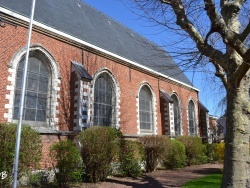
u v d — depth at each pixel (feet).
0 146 24.61
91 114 45.34
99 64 49.34
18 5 39.11
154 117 63.67
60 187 29.94
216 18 19.21
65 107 40.70
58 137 37.93
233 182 19.31
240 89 20.63
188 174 43.98
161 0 21.47
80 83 41.63
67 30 45.62
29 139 25.81
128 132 53.88
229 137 20.40
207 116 90.68
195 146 58.49
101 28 62.03
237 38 18.30
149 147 44.86
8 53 34.22
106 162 34.04
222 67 21.61
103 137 33.63
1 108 32.35
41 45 38.60
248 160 19.76
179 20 21.54
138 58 65.41
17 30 35.86
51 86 39.70
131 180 36.37
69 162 30.27
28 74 37.24
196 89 88.48
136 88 59.00
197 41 20.95
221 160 52.70
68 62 43.01
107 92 51.47
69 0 58.49
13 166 23.16
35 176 29.84
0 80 32.76
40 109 38.14
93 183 32.73
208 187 30.71
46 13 44.57
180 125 75.72
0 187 24.40
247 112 20.36
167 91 71.72
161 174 43.37
